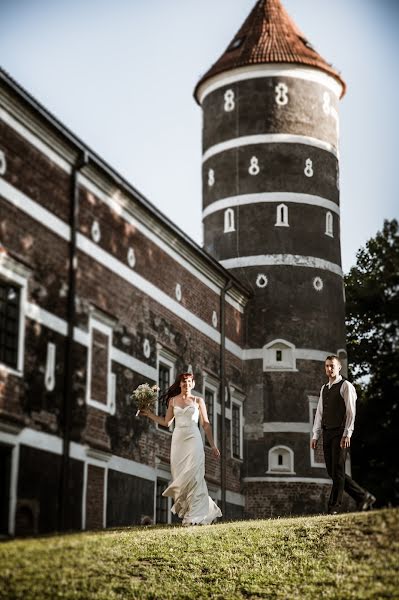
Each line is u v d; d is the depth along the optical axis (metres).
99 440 21.72
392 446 31.16
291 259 34.19
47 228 20.44
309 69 35.72
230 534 17.98
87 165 22.06
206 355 29.69
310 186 34.97
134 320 24.44
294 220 34.50
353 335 33.66
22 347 18.95
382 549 16.28
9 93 18.98
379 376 31.48
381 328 31.66
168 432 25.92
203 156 36.44
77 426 20.72
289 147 34.97
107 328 22.81
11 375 18.45
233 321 32.84
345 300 35.75
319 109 35.72
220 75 36.00
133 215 24.78
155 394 20.23
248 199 34.69
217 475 30.00
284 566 16.53
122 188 23.72
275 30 36.47
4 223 18.91
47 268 20.27
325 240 34.88
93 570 15.49
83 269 21.81
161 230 26.38
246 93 35.47
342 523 17.59
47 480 19.28
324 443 18.69
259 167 34.84
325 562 16.34
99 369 22.14
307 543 17.19
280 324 33.69
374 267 31.33
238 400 32.84
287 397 33.19
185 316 28.19
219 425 30.67
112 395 22.66
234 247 34.53
